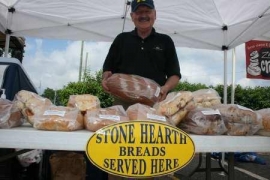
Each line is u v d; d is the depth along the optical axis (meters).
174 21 4.32
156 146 0.96
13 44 6.50
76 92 11.54
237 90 11.95
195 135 1.05
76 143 0.94
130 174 0.93
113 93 1.39
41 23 4.36
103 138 0.92
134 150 0.94
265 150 1.09
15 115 1.08
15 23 4.27
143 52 2.21
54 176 1.35
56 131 0.96
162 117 1.07
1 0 3.75
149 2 2.05
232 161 1.33
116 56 2.34
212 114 1.14
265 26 3.97
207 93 1.50
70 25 4.49
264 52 5.25
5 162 1.60
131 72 2.20
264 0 3.44
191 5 3.90
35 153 2.02
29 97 1.16
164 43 2.25
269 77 5.27
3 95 1.76
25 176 2.10
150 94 1.31
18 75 2.01
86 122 1.03
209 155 2.16
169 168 0.96
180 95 1.20
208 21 4.29
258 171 4.80
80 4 3.96
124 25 4.50
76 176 1.36
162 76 2.21
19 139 0.93
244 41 4.53
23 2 3.82
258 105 11.83
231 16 4.08
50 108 1.08
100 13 4.18
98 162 0.91
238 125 1.14
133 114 1.04
